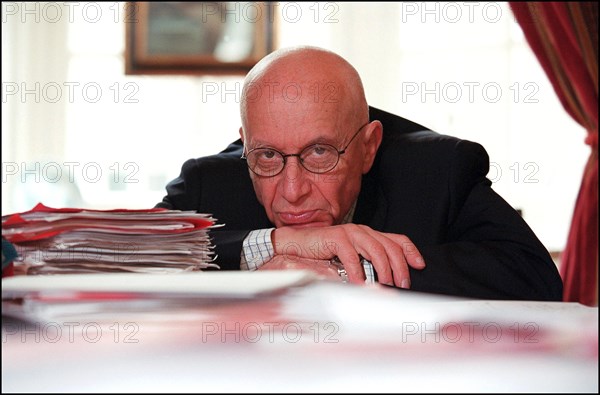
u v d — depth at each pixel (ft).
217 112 18.90
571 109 13.91
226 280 2.77
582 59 13.61
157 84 18.93
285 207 5.40
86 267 4.09
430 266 4.88
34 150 18.79
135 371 2.17
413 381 2.10
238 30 18.31
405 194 6.01
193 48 18.31
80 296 2.76
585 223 12.76
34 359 2.30
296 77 5.32
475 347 2.44
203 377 2.13
